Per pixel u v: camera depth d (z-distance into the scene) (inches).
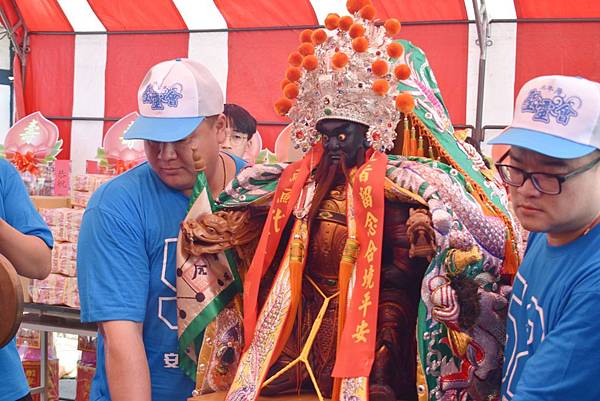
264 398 85.3
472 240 74.2
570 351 59.8
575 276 62.2
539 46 229.9
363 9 80.0
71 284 180.7
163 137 84.7
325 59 80.0
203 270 88.1
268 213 86.2
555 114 62.6
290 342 86.5
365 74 78.7
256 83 268.5
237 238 87.7
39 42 305.7
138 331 87.3
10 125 322.7
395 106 79.2
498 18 232.7
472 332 74.5
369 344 75.7
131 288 87.1
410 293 82.1
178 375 90.2
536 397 60.4
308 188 84.4
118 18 286.7
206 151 88.4
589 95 62.4
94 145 300.2
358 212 79.0
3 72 321.1
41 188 248.1
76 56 299.9
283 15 260.8
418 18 239.6
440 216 73.9
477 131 235.5
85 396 200.8
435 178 77.2
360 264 78.2
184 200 90.8
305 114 82.7
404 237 80.4
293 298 81.5
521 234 86.7
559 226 63.1
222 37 272.1
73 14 292.7
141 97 88.1
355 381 75.0
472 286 73.8
